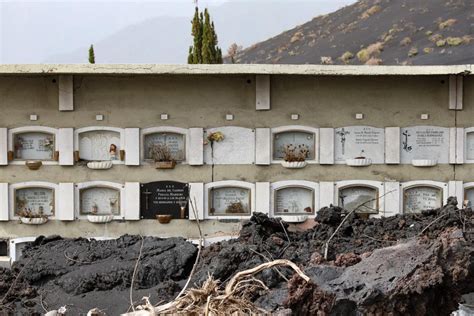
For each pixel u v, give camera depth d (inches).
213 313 194.9
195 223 464.1
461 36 1222.3
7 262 456.1
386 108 470.3
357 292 262.8
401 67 446.9
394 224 382.6
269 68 443.8
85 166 463.8
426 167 470.0
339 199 470.6
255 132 466.6
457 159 469.4
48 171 463.5
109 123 464.1
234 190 469.7
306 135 472.7
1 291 313.1
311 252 337.1
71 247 360.5
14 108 462.0
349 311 260.8
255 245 327.6
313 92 468.8
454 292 287.0
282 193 471.5
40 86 462.0
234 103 466.3
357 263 289.7
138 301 299.6
